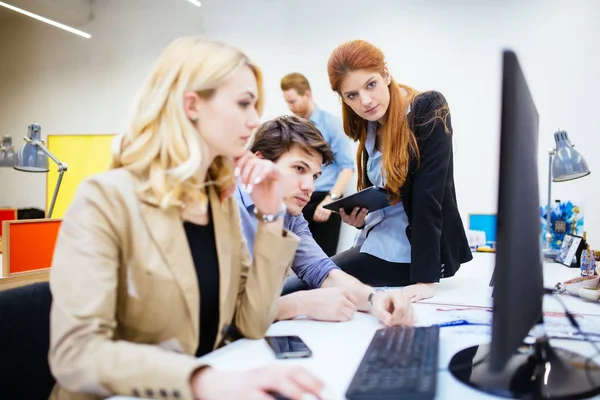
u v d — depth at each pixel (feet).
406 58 11.37
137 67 15.10
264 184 2.88
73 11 15.02
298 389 1.74
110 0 15.37
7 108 17.13
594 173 10.10
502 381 1.93
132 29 15.07
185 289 2.39
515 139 1.58
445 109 4.58
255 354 2.52
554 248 7.72
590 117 10.10
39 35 16.56
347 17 11.85
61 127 16.33
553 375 1.98
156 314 2.40
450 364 2.15
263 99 2.73
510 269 1.61
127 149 2.45
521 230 1.74
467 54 10.91
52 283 2.10
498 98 1.60
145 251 2.33
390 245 4.97
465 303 3.79
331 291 3.35
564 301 3.88
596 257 6.71
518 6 10.53
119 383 1.85
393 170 4.58
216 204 2.82
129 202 2.33
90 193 2.28
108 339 2.03
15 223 6.01
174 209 2.45
